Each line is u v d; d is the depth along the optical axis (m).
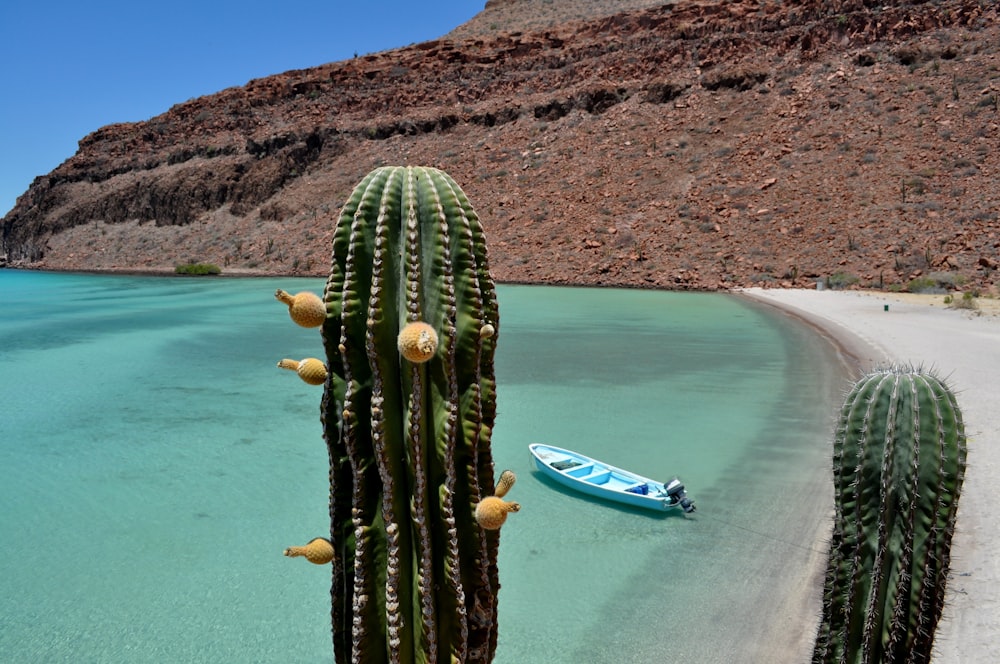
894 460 4.02
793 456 13.08
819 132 53.41
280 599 9.04
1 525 11.18
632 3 113.19
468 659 3.28
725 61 63.72
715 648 7.31
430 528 3.18
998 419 12.90
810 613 7.79
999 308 29.28
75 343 28.12
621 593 8.53
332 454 3.31
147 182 85.81
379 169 3.37
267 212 74.25
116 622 8.49
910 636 4.00
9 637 8.16
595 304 36.69
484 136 69.88
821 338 25.00
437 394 3.17
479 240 3.34
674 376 20.05
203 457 14.35
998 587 7.22
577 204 55.31
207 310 39.19
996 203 42.16
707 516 10.61
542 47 79.44
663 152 57.66
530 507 11.19
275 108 88.25
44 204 93.56
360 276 3.20
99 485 12.85
